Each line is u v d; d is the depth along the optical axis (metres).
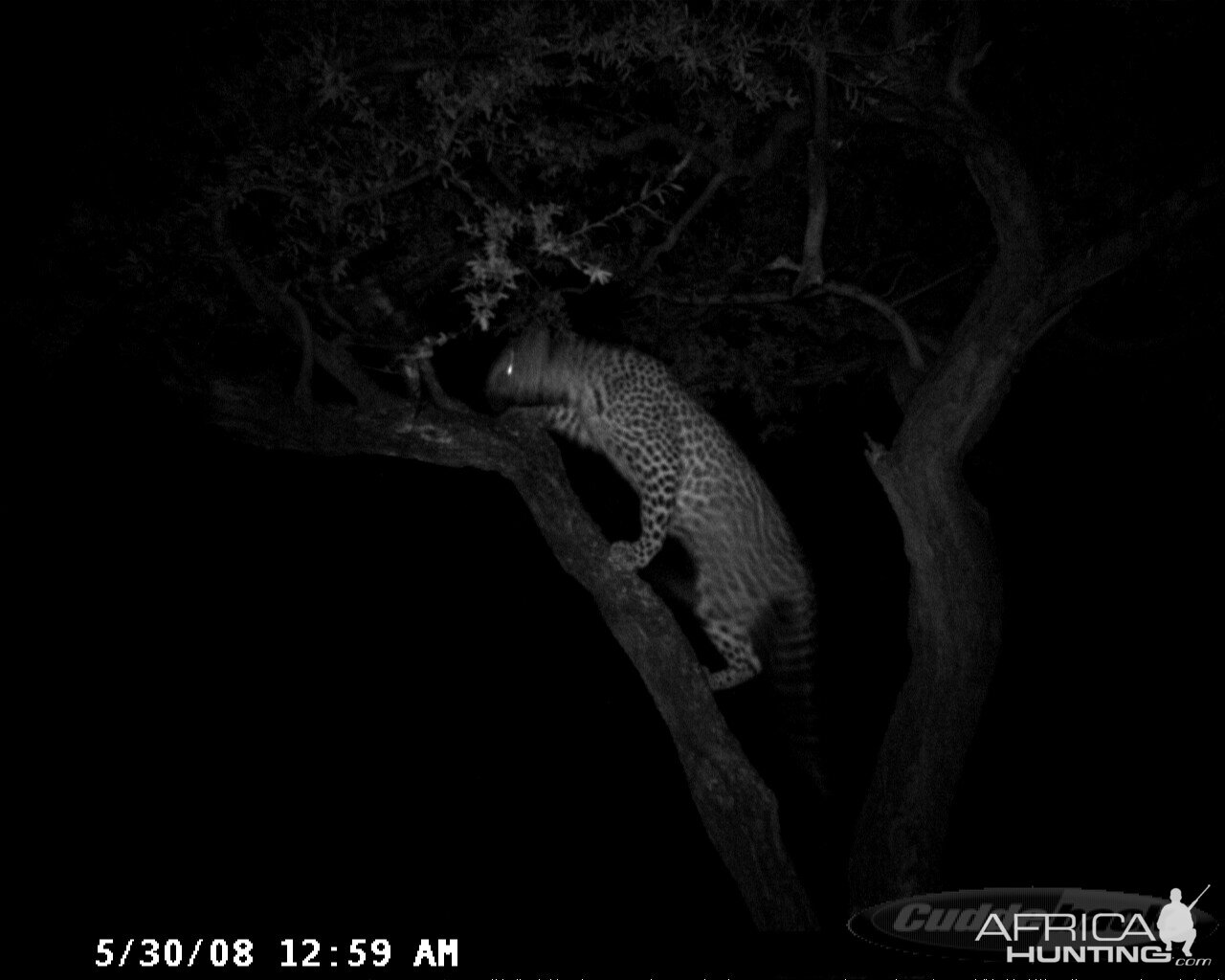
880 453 6.91
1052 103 7.89
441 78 5.52
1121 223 6.45
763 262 8.35
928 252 8.90
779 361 9.01
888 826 6.91
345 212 6.12
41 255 6.28
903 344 7.67
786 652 7.34
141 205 6.32
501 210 5.39
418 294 7.13
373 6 6.07
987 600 6.85
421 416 6.28
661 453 6.86
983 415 6.76
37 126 6.60
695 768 6.56
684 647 6.59
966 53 6.17
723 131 6.97
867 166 8.66
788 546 7.26
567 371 6.96
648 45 5.85
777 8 6.04
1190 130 7.54
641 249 7.93
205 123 6.11
